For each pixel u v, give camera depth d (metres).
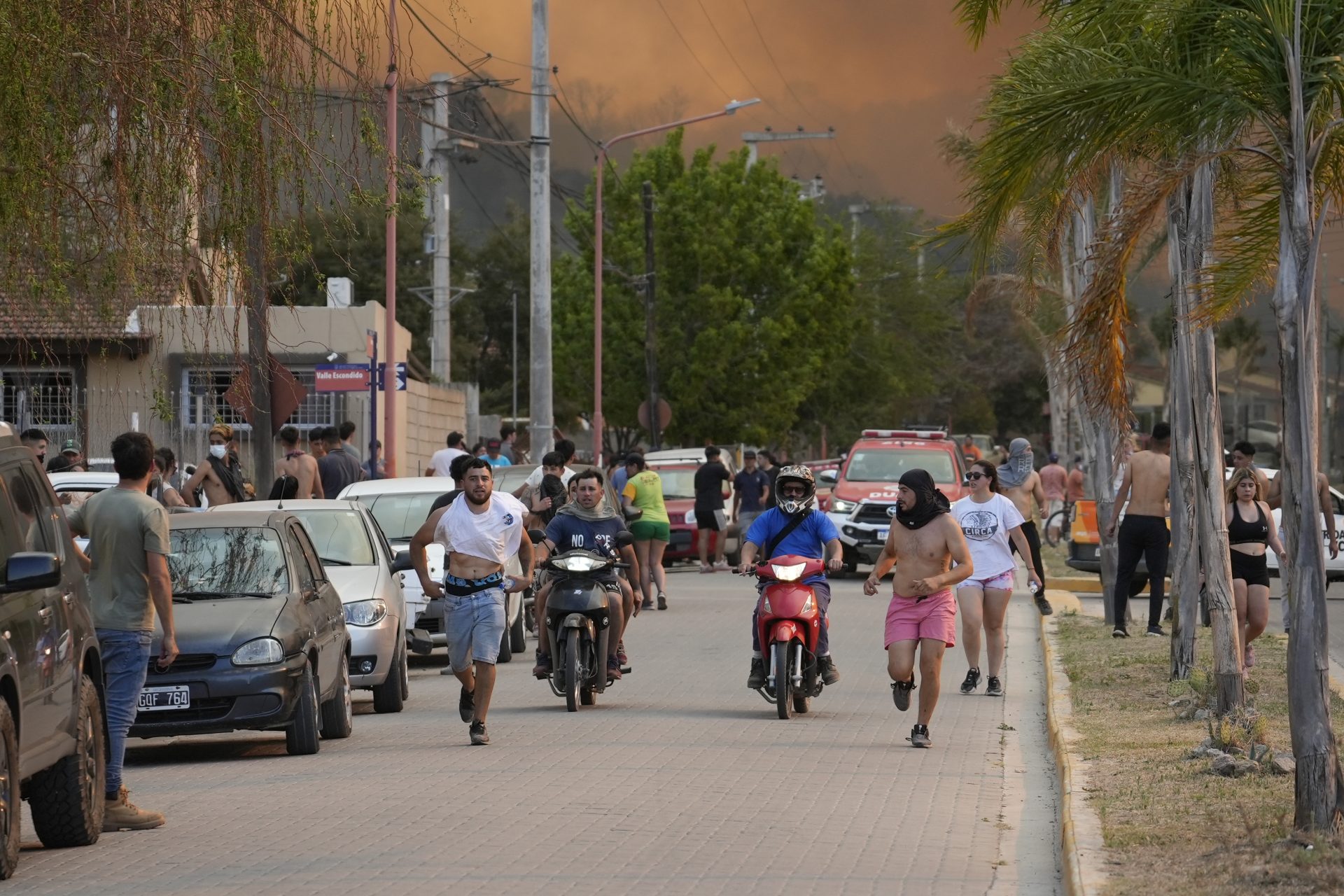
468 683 38.44
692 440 163.62
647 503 72.88
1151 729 36.47
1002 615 46.69
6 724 23.19
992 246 29.67
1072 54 28.33
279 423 57.25
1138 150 30.61
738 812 29.47
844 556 90.88
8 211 31.95
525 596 63.25
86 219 34.06
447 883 23.88
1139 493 56.56
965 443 171.62
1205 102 26.69
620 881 24.02
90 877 24.58
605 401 163.00
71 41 32.06
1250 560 45.25
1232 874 21.92
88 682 27.25
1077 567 84.44
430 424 127.12
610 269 158.25
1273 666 48.62
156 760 38.03
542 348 98.12
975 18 34.28
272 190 34.66
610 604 44.41
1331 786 24.12
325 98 35.03
